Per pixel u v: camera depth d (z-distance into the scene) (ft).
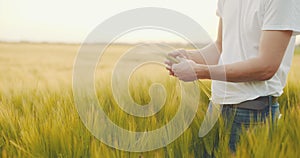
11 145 8.25
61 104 9.46
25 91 11.61
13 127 8.72
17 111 9.71
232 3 8.39
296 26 7.78
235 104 8.36
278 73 8.41
